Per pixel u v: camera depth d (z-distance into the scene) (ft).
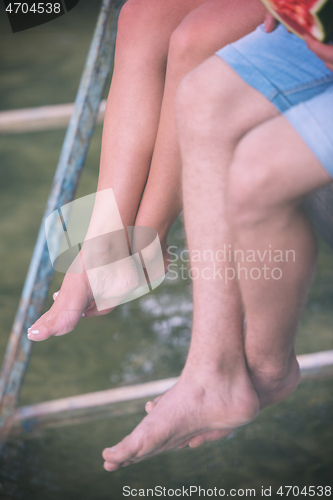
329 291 11.69
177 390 5.51
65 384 9.34
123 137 5.83
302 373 7.99
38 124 10.09
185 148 5.23
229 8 5.45
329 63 4.88
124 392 8.01
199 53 5.41
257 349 5.46
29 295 7.22
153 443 5.48
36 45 28.71
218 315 5.37
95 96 6.89
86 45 28.86
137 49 5.77
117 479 7.84
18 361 7.38
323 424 8.57
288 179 4.86
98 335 10.62
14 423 7.79
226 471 7.91
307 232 5.12
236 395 5.45
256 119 5.09
